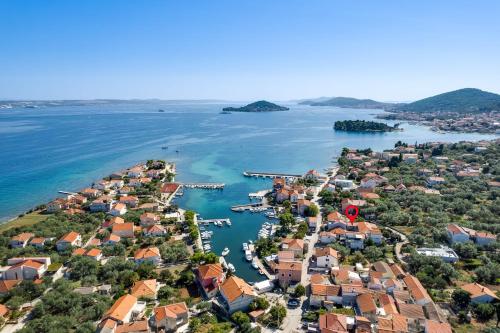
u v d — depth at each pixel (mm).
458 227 176875
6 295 131875
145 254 160625
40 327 110625
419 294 125125
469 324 114250
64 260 159000
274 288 139875
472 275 145500
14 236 187250
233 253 173125
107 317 112688
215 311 124938
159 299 131875
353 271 148125
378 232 177250
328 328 108188
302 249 168125
